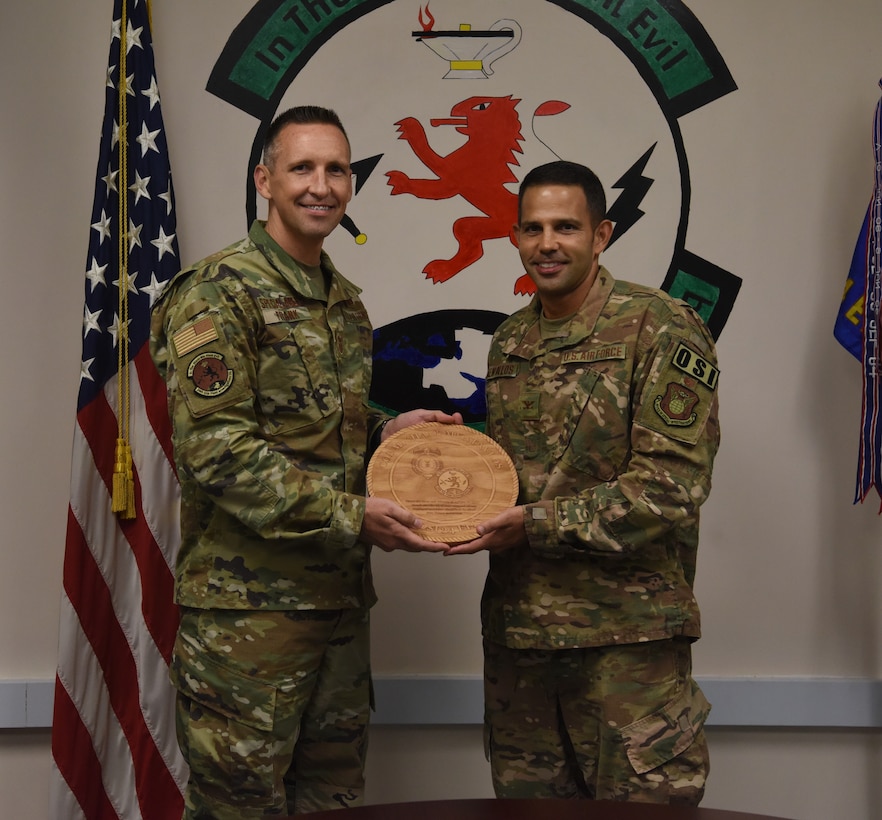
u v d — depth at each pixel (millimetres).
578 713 1878
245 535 1867
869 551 2602
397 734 2570
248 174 2566
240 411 1805
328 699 1970
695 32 2582
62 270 2572
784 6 2590
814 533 2602
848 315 2484
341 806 2006
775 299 2592
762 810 2598
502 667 1970
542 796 1943
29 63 2568
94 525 2422
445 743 2568
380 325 2578
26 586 2562
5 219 2564
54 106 2572
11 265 2564
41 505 2566
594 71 2584
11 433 2562
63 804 2361
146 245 2449
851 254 2590
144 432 2443
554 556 1845
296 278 1921
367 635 2037
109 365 2457
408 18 2582
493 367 2025
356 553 1938
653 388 1811
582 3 2584
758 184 2584
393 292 2582
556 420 1888
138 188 2453
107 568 2428
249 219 2564
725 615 2602
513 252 2580
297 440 1884
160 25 2561
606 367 1854
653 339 1840
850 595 2602
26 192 2568
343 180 1944
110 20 2584
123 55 2451
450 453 1932
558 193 1869
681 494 1787
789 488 2602
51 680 2535
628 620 1820
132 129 2463
